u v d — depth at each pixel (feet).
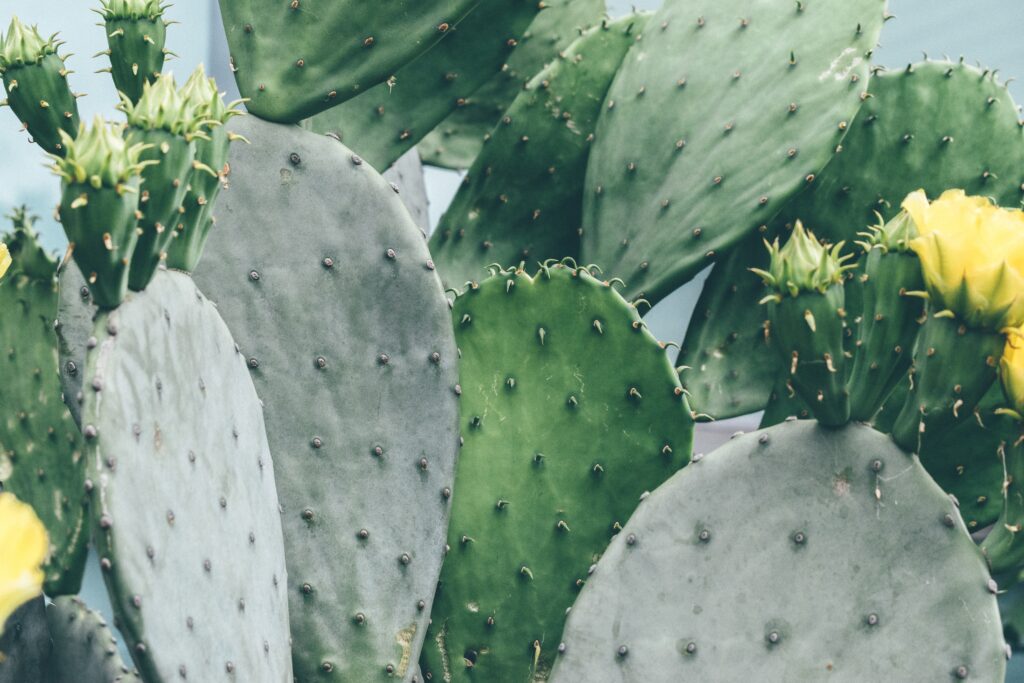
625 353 4.15
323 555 4.07
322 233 4.11
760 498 3.82
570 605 4.21
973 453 4.30
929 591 3.75
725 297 4.56
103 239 3.47
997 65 7.31
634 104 4.56
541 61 5.21
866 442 3.78
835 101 4.37
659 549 3.85
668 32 4.60
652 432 4.16
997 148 4.51
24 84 3.97
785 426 3.82
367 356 4.11
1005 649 3.73
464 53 4.43
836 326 3.67
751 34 4.50
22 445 4.24
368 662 4.06
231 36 4.14
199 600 3.63
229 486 3.76
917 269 3.70
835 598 3.78
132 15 4.00
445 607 4.22
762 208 4.36
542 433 4.20
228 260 4.09
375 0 4.11
